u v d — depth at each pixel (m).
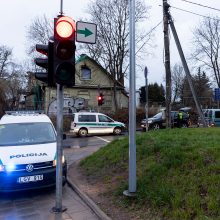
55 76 6.20
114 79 39.28
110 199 6.70
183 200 5.33
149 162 7.59
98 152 11.15
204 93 71.81
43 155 7.84
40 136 8.99
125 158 8.94
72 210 6.55
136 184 6.43
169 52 16.41
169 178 6.34
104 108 42.25
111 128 25.94
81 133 25.14
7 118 9.68
